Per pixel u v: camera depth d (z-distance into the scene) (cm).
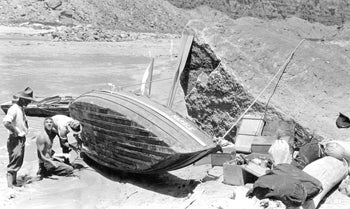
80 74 2673
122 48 4516
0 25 5991
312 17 11181
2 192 823
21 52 3656
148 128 823
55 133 934
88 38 4981
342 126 946
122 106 870
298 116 976
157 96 1753
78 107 956
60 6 7356
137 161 862
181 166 842
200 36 1154
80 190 849
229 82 1062
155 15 8800
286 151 818
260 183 695
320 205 713
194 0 10594
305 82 1062
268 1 11306
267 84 1050
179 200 792
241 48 1110
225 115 1079
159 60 3591
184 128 835
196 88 1140
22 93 849
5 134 1273
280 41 1142
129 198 817
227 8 11144
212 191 784
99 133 916
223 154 905
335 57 1156
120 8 8344
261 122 948
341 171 769
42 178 907
